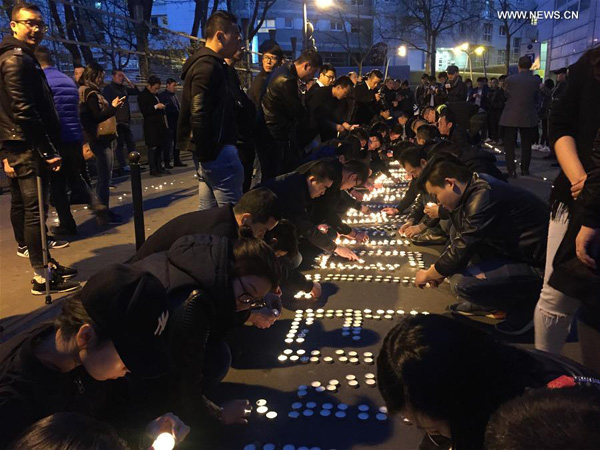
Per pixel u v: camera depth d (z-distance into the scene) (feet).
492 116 57.62
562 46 116.88
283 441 8.38
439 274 12.43
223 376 9.65
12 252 18.92
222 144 15.30
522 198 11.97
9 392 5.31
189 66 14.67
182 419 8.32
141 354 5.39
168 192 31.17
